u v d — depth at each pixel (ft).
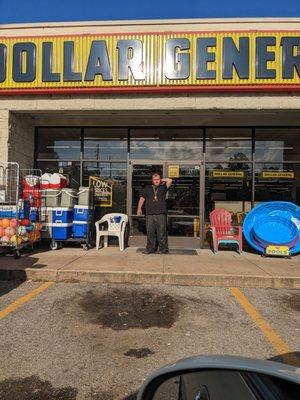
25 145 36.99
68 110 33.68
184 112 33.73
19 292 21.90
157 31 32.78
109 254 31.17
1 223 28.58
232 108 32.40
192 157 37.55
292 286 23.38
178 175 37.35
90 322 17.46
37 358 13.87
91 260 28.17
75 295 21.35
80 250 33.30
